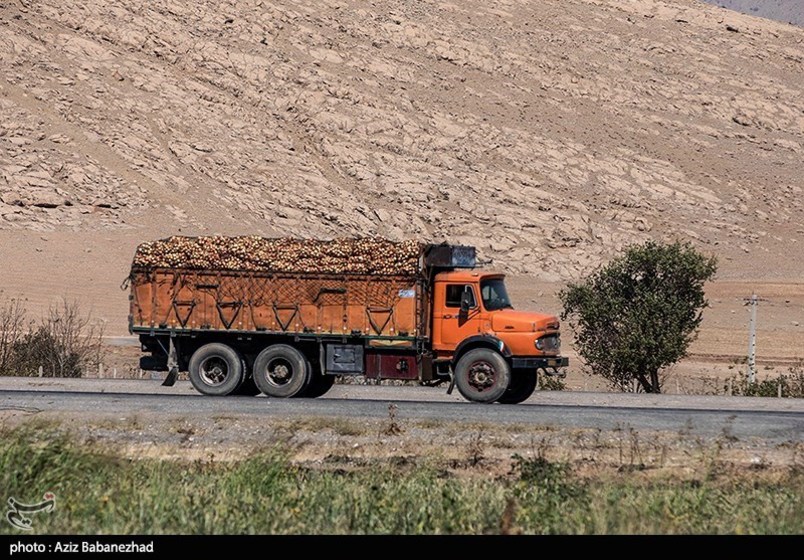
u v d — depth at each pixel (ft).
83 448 190.49
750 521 153.89
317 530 145.38
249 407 268.82
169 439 236.02
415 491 171.73
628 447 226.99
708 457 216.13
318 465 211.82
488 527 149.28
